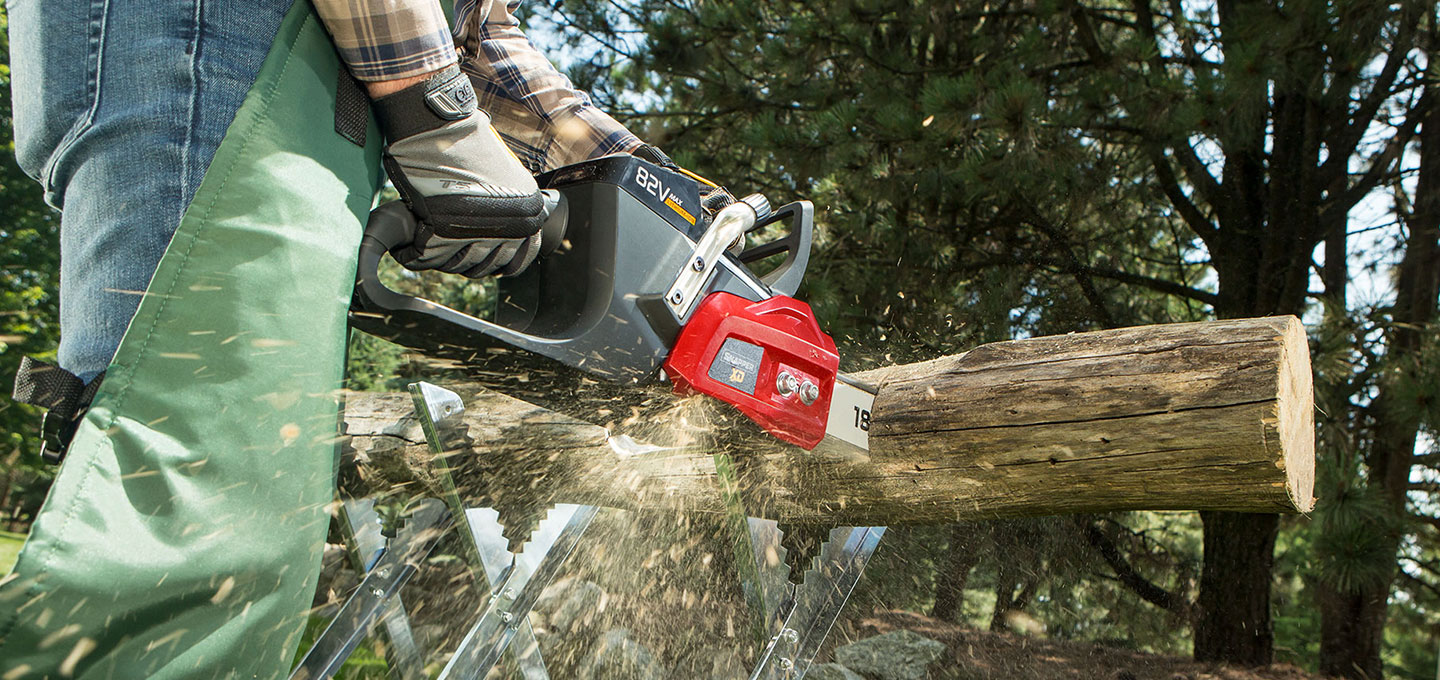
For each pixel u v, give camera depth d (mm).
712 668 2779
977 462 1850
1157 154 4500
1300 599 4707
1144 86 4082
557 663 2600
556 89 1774
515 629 1799
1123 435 1694
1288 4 3709
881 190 4531
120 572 935
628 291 1528
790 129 4602
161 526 975
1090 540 4859
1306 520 4105
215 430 1020
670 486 2209
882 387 2002
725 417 1709
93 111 1090
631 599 2832
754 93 5422
